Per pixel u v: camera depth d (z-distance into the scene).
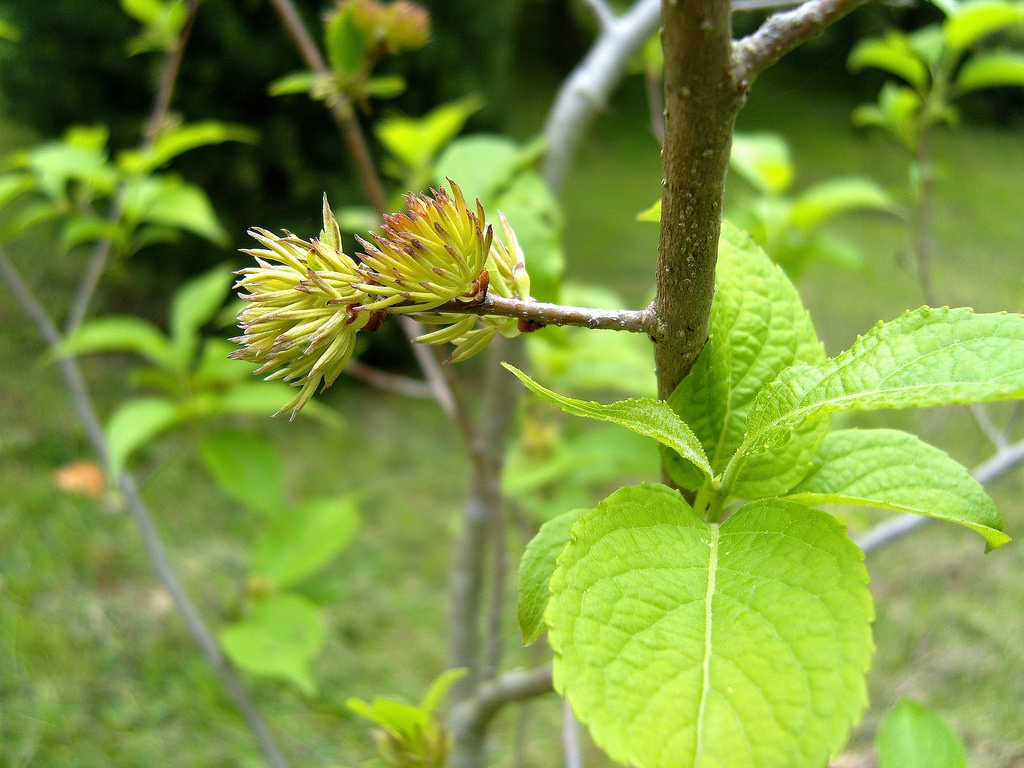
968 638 0.91
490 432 0.54
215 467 0.56
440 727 0.29
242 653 0.50
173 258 1.40
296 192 1.34
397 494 1.25
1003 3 0.46
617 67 0.52
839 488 0.20
